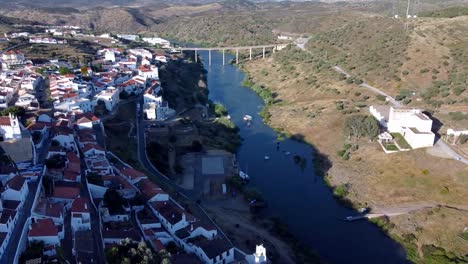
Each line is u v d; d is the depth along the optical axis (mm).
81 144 143750
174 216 109750
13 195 99688
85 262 87000
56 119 157125
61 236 95500
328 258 117875
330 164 170125
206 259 98312
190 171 160875
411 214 134750
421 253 121062
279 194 150500
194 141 179875
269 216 136625
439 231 127375
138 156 161000
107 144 156500
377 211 139125
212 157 172750
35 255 85062
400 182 150625
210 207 137250
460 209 135375
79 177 121062
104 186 118938
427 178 149500
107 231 99062
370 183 153500
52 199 107625
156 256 91688
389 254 120562
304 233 128625
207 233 108375
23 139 126500
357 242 125312
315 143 190750
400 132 180250
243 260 104062
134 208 114938
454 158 155500
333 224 133625
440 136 174000
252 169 168250
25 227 93312
